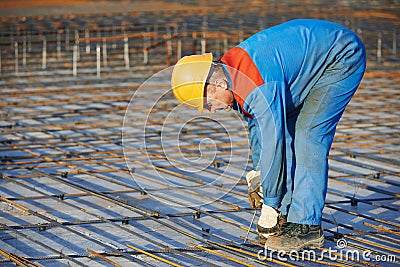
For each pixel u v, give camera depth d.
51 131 16.41
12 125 16.88
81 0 40.06
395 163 13.91
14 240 10.32
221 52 26.69
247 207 11.74
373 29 29.81
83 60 26.09
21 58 26.45
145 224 10.99
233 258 9.63
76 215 11.37
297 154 9.55
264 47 8.78
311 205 9.60
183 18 32.88
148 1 39.38
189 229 10.73
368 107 18.62
